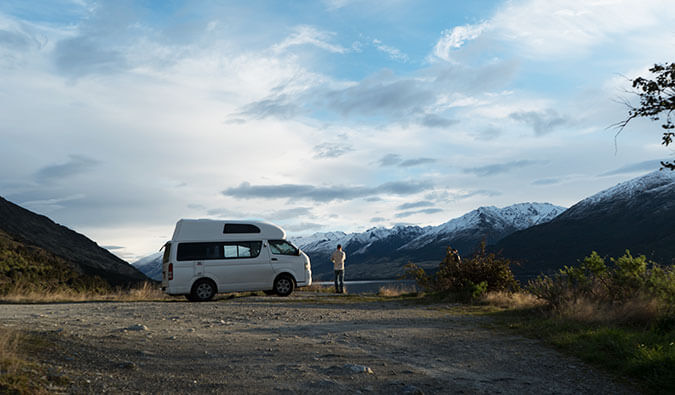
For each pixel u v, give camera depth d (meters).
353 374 5.31
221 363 5.75
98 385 4.62
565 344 7.25
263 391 4.61
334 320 10.40
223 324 9.55
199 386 4.74
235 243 16.44
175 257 15.60
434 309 13.05
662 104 8.64
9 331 6.25
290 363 5.83
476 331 8.85
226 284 16.05
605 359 6.13
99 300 16.55
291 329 8.92
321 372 5.39
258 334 8.20
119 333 7.55
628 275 10.40
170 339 7.29
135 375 5.06
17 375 4.49
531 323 9.45
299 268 17.16
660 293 9.29
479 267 16.64
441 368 5.85
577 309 9.65
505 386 5.07
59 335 6.78
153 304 14.11
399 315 11.49
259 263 16.58
